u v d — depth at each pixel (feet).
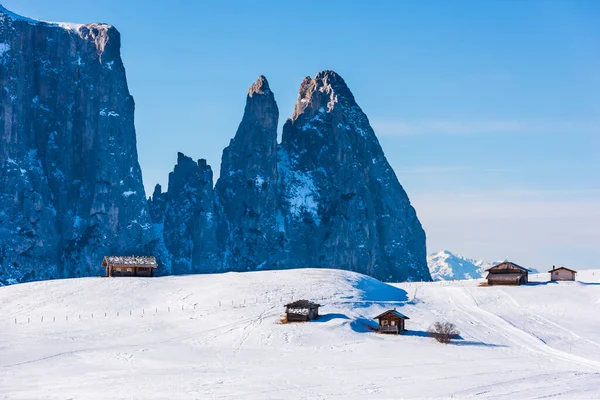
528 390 336.49
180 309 568.82
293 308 515.09
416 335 486.38
